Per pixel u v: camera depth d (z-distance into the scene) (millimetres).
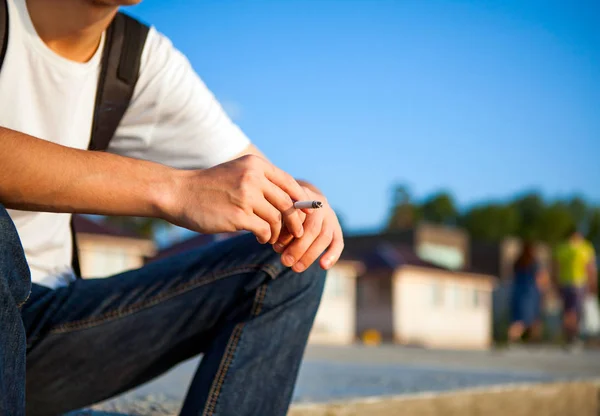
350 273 29469
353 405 2475
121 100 1586
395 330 30969
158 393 2648
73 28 1443
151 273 1549
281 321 1460
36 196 1117
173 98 1650
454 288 33656
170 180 1194
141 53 1596
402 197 88438
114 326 1503
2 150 1078
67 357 1493
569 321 13523
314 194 1461
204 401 1397
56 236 1587
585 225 87500
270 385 1447
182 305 1518
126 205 1167
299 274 1473
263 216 1231
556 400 3441
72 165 1129
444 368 4832
